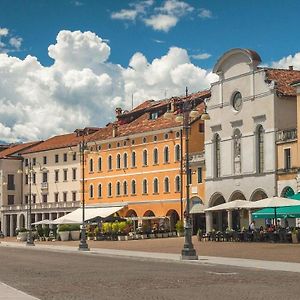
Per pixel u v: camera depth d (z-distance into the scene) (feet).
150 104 330.54
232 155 235.81
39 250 187.62
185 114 129.29
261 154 223.10
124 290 68.08
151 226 267.59
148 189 290.15
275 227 184.55
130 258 137.90
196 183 260.83
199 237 199.00
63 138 382.22
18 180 397.19
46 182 372.79
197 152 263.90
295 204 164.76
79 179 345.31
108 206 315.37
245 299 58.39
